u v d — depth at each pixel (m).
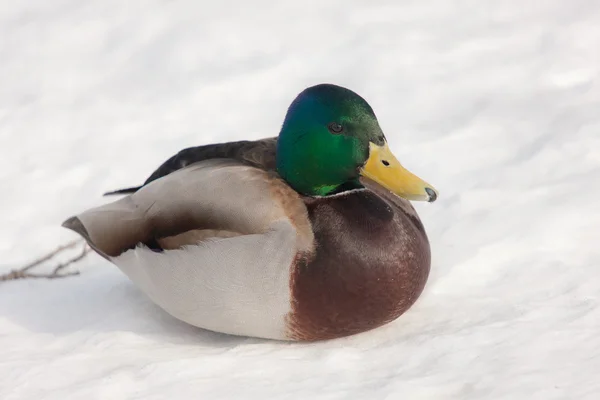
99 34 17.06
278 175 8.58
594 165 11.47
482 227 10.33
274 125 13.95
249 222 8.10
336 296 7.97
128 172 12.95
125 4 17.94
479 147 12.54
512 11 16.50
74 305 9.61
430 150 12.66
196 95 14.91
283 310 8.05
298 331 8.19
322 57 15.73
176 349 8.47
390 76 14.96
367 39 16.12
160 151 13.47
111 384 7.62
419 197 8.23
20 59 16.50
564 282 8.99
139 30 17.00
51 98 15.20
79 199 12.34
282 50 16.02
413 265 8.26
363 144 8.29
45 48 16.80
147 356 8.27
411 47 15.73
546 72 14.42
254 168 8.57
